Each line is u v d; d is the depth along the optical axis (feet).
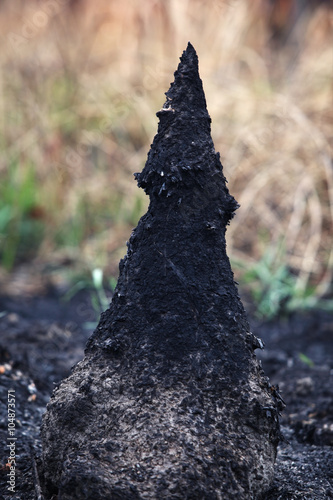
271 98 17.70
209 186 5.01
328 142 17.06
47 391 8.21
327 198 16.61
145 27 19.10
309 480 5.57
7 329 11.66
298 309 13.69
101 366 4.88
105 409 4.72
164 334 4.83
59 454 4.72
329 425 7.43
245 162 17.21
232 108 18.03
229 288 4.99
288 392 8.79
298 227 15.49
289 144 17.11
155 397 4.71
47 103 18.30
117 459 4.51
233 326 4.91
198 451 4.52
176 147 4.97
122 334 4.89
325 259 15.58
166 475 4.42
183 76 5.04
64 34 19.35
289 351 11.30
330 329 12.42
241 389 4.75
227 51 18.86
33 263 16.62
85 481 4.38
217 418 4.67
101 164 18.25
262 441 4.72
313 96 17.95
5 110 18.37
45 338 11.09
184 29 18.62
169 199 4.97
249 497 4.56
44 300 14.29
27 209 17.24
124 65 19.03
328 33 19.54
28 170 17.39
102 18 19.90
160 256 4.93
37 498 4.85
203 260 4.95
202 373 4.75
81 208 17.25
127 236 16.84
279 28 21.59
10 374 7.93
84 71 19.19
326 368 10.11
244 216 16.30
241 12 19.06
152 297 4.89
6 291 14.75
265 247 15.83
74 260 16.42
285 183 16.85
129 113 18.69
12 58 18.53
